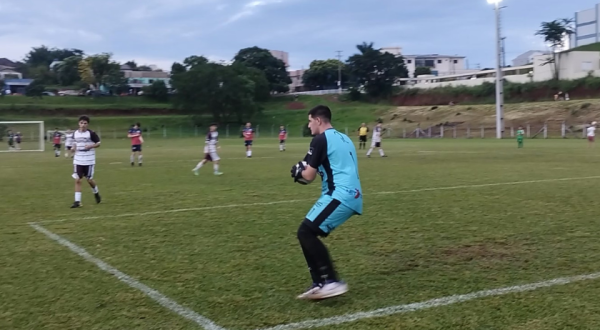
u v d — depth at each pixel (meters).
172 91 104.06
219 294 5.43
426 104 89.19
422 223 8.92
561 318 4.69
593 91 72.25
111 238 8.03
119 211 10.48
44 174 18.94
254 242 7.70
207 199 11.98
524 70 89.88
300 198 12.02
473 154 27.70
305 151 33.59
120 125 82.25
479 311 4.89
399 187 13.66
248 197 12.24
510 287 5.56
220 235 8.18
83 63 103.56
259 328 4.56
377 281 5.85
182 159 26.66
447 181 14.95
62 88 111.25
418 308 4.99
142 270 6.30
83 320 4.76
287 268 6.36
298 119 84.69
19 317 4.83
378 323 4.64
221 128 81.62
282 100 98.56
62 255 7.04
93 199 12.20
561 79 77.56
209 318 4.79
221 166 21.61
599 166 19.52
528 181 14.74
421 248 7.27
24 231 8.59
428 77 105.19
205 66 81.19
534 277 5.90
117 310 5.00
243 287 5.65
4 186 15.03
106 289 5.61
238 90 80.75
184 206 11.02
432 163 21.84
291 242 7.69
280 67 107.50
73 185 15.18
